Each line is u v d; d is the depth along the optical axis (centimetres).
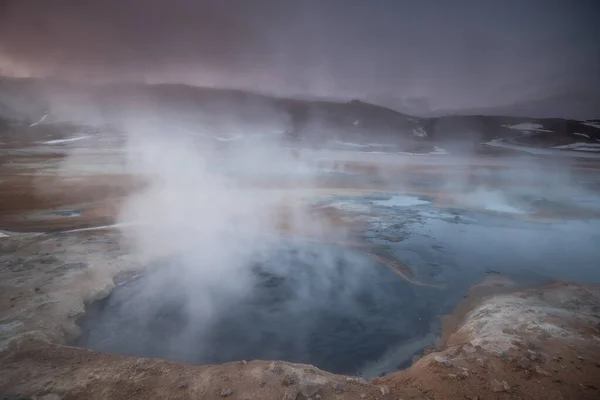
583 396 526
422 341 812
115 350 760
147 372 605
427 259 1282
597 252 1341
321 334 839
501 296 952
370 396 552
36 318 773
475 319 827
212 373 605
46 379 578
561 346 653
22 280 961
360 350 780
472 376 584
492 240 1483
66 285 938
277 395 545
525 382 561
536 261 1255
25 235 1393
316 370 621
